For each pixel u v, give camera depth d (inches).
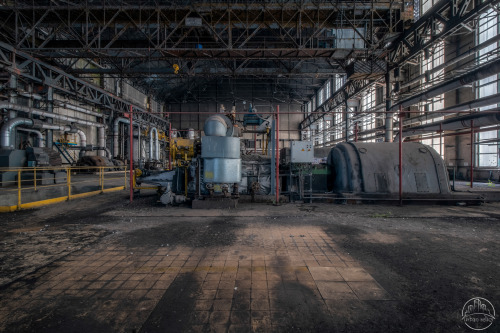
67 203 340.2
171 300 100.2
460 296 103.8
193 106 1697.8
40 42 742.5
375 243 170.9
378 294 105.0
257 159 400.2
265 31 897.5
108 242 173.9
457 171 703.7
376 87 897.5
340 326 84.7
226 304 97.3
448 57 669.3
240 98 1680.6
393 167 346.3
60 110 832.3
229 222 231.9
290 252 153.6
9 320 87.9
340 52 653.3
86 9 609.3
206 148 300.5
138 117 1256.8
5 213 277.3
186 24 629.9
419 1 629.3
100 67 1027.9
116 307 95.6
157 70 815.7
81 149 842.8
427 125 647.1
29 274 124.0
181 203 325.4
